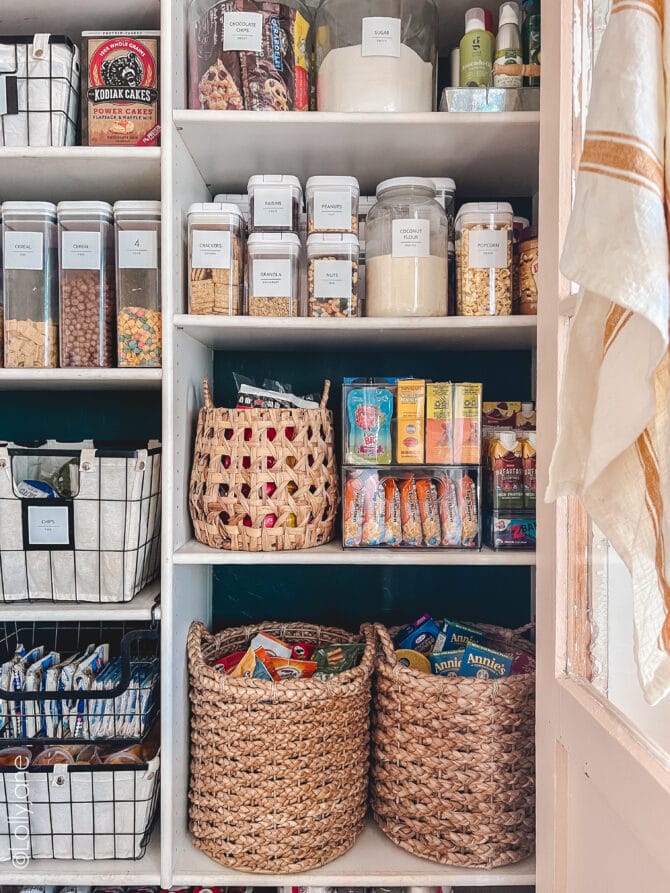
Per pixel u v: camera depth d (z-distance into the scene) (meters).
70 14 1.38
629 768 0.79
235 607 1.69
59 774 1.28
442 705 1.25
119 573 1.30
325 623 1.68
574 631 1.02
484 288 1.32
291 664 1.41
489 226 1.33
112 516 1.30
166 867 1.25
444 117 1.25
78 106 1.38
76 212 1.31
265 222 1.35
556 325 1.02
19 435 1.67
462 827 1.26
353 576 1.68
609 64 0.66
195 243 1.31
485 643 1.55
